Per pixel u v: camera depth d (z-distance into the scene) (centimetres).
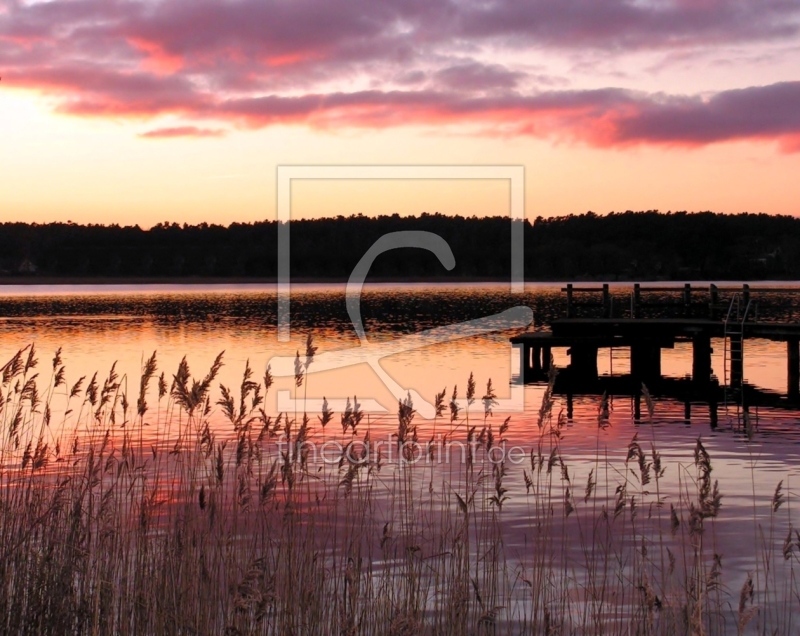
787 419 1900
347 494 731
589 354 2705
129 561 666
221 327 4981
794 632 663
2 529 668
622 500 750
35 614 613
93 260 12644
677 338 3027
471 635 639
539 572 716
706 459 618
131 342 3847
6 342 3784
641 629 625
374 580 721
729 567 823
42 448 734
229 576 643
